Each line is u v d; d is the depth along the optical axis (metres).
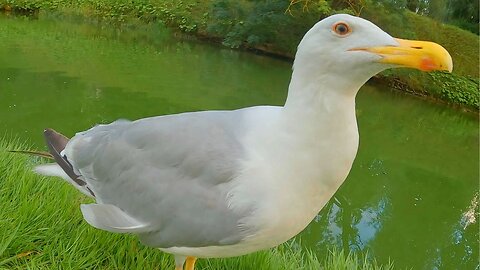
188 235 0.47
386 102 2.86
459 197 1.53
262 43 3.49
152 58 2.84
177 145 0.47
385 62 0.40
